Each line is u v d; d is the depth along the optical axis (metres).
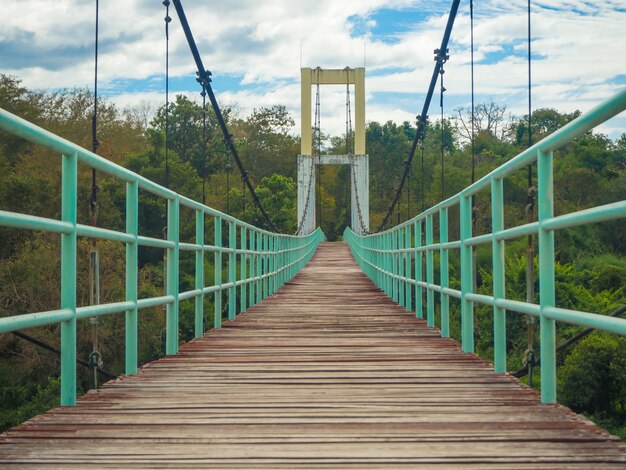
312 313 9.79
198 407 3.79
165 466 2.71
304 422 3.43
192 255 31.75
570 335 24.83
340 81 44.28
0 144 28.62
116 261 23.55
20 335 4.23
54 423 3.41
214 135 55.91
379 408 3.76
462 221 6.04
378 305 11.12
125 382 4.57
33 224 3.17
